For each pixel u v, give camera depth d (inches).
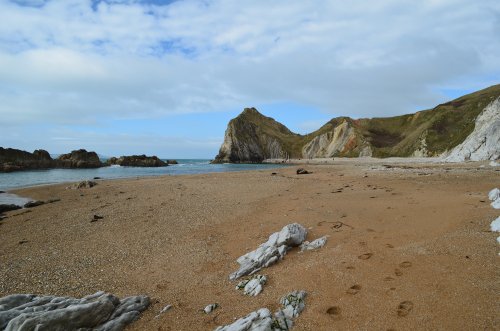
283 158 5693.9
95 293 280.8
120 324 244.2
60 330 222.2
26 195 987.3
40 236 497.4
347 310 234.7
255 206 663.1
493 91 3708.2
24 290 310.8
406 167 1585.9
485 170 1125.7
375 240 363.6
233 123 5433.1
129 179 1441.9
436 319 210.4
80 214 646.5
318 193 757.9
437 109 4596.5
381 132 5196.9
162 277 336.5
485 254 287.6
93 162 2866.6
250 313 241.8
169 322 248.7
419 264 287.0
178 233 490.3
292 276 300.7
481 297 225.5
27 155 2458.2
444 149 3137.3
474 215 401.7
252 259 349.7
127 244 445.7
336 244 369.1
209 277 330.0
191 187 1045.8
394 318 218.2
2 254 416.5
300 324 225.5
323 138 5664.4
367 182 907.4
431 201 527.5
